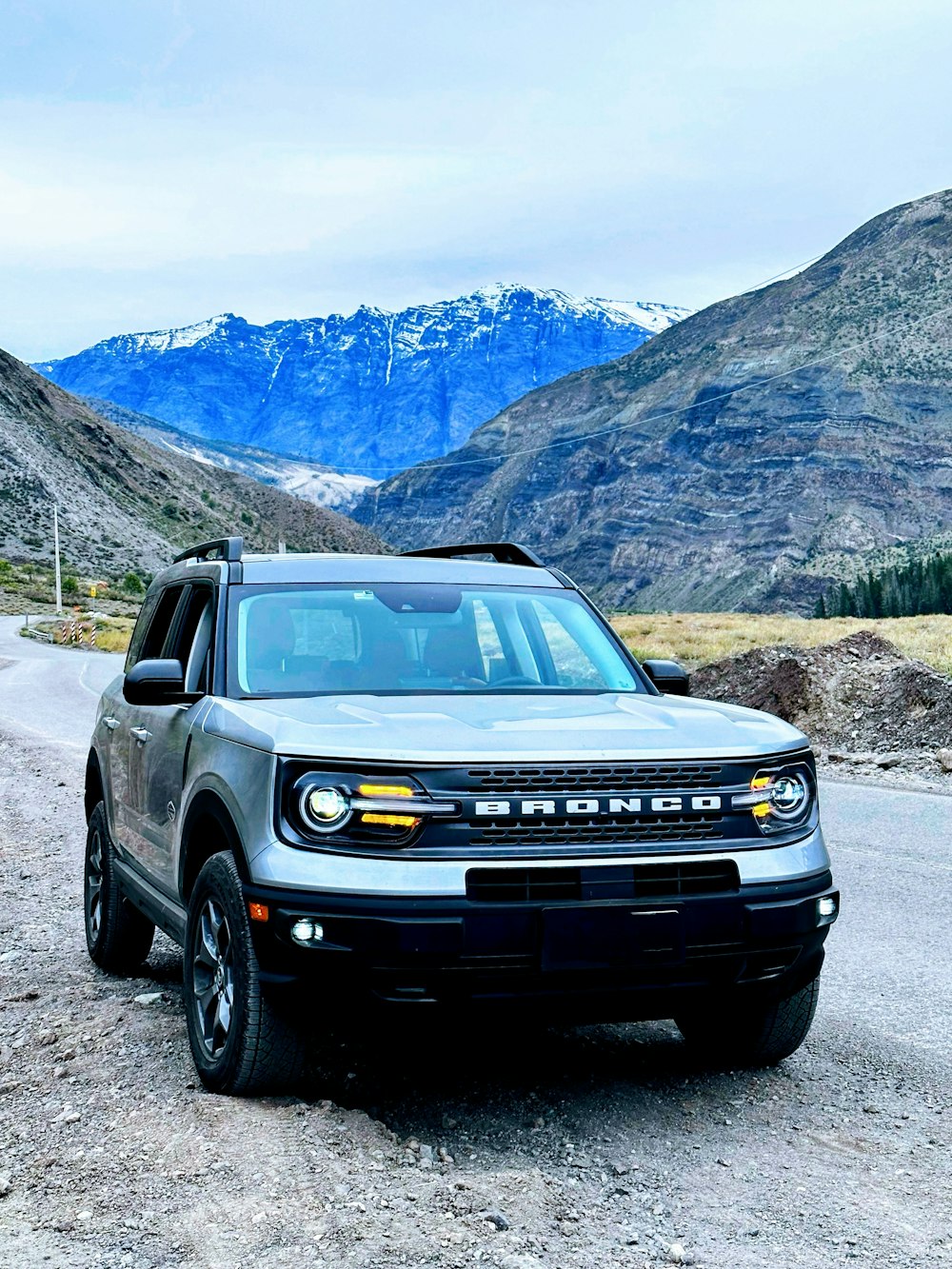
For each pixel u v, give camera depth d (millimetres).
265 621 5320
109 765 6562
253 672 5105
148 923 6309
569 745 4184
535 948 3934
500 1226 3443
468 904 3904
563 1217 3555
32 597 146875
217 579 5578
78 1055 5031
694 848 4152
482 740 4164
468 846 3982
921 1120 4418
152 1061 4855
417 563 5953
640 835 4125
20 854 10398
